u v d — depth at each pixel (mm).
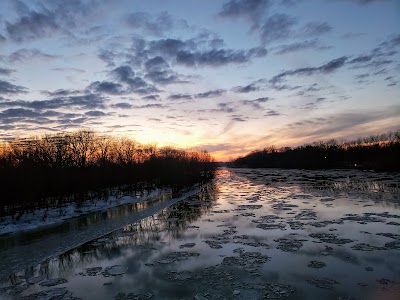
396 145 76188
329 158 102812
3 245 18469
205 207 30172
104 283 12555
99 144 60375
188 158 79875
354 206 26312
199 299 10875
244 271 13148
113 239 19141
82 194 35875
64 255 16312
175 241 18109
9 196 27484
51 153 45906
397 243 15750
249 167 174375
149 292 11586
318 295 10758
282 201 31406
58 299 11305
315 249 15453
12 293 11945
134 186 50406
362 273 12336
